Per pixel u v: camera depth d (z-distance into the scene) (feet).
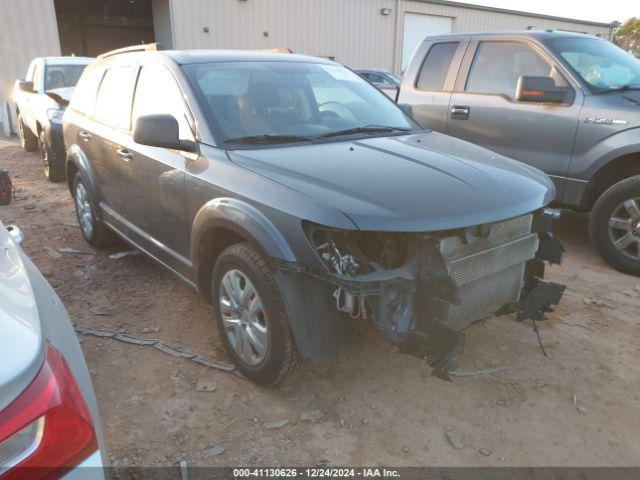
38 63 31.89
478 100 17.99
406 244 8.45
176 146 10.34
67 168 17.47
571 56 16.55
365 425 8.90
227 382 9.95
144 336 11.60
